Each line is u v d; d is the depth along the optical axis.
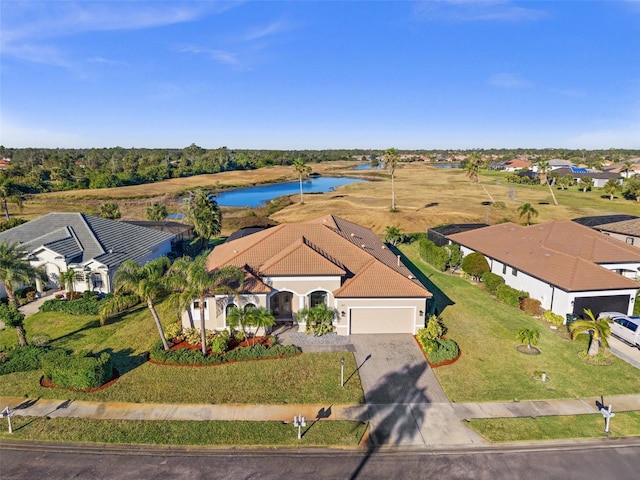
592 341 26.12
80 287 37.22
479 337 29.17
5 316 25.83
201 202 56.00
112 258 38.47
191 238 57.16
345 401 21.45
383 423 19.75
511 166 180.62
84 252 38.75
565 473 16.67
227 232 71.12
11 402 21.31
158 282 24.34
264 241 33.25
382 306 28.81
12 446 18.17
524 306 34.03
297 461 17.31
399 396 21.94
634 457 17.59
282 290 29.05
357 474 16.59
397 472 16.70
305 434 18.88
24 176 125.75
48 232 41.38
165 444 18.20
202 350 25.53
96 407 20.88
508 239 43.38
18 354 25.33
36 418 19.95
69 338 28.53
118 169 175.75
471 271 42.09
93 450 17.89
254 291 27.98
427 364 25.28
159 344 26.33
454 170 196.62
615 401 21.56
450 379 23.61
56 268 37.12
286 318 30.47
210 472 16.66
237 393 22.08
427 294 28.66
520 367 25.02
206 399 21.55
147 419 19.91
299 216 84.94
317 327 29.00
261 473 16.61
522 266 36.38
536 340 26.62
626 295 31.30
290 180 166.88
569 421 19.88
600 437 18.73
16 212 87.12
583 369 24.78
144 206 103.19
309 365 24.89
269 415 20.28
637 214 77.56
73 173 157.00
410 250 55.66
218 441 18.36
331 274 28.83
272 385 22.83
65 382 22.39
